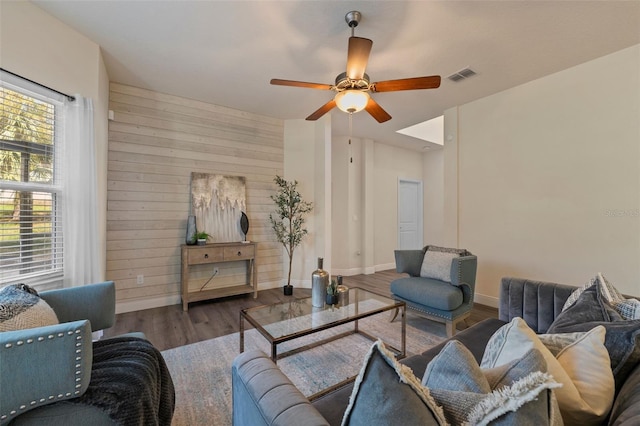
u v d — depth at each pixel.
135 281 3.37
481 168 3.70
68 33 2.31
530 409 0.56
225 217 3.92
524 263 3.32
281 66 2.94
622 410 0.73
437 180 6.54
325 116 4.39
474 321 3.07
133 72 3.05
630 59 2.60
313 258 4.50
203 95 3.63
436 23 2.25
